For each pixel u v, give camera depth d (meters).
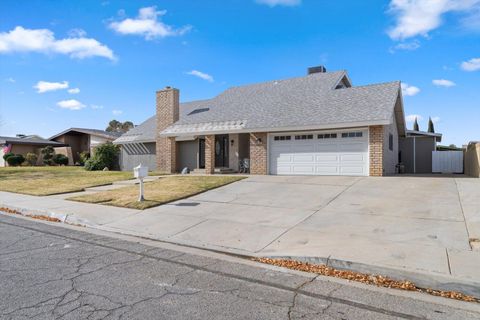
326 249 6.02
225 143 21.59
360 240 6.46
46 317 3.71
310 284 4.77
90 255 6.11
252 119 18.16
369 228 7.24
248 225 8.01
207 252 6.39
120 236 7.67
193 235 7.47
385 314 3.86
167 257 6.05
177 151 22.72
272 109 18.62
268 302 4.15
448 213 8.10
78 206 10.88
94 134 34.88
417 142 21.31
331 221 7.96
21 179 18.81
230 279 4.95
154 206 10.41
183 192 12.24
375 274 5.05
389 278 4.92
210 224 8.26
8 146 34.69
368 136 14.77
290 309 3.96
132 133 26.36
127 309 3.91
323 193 11.20
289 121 16.55
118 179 17.88
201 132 19.20
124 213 9.72
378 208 8.92
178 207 10.21
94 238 7.45
